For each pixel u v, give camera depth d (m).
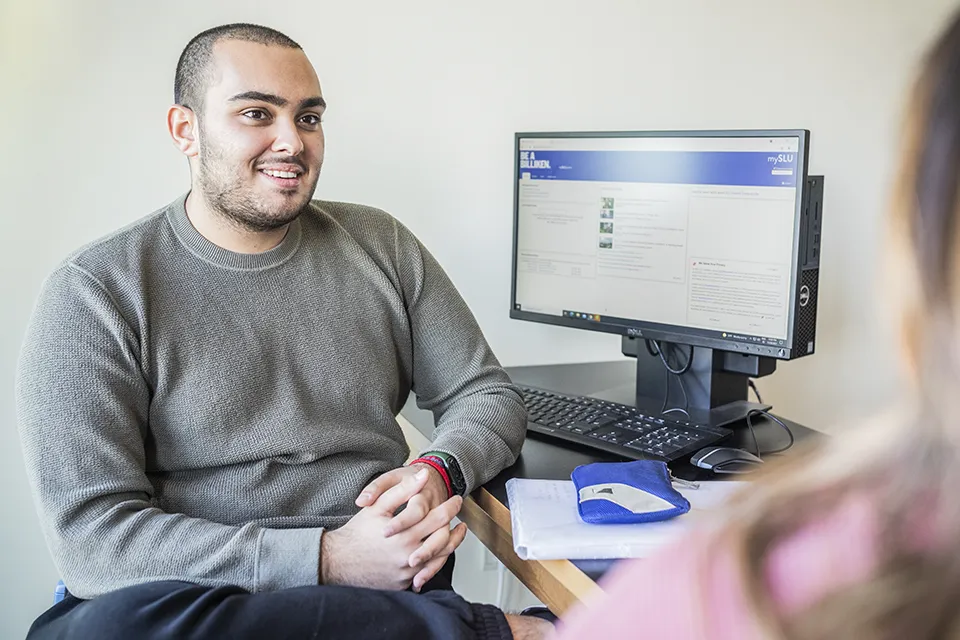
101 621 1.13
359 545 1.28
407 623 1.16
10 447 1.89
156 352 1.40
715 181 1.66
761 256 1.62
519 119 2.14
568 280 1.90
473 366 1.68
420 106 2.06
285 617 1.14
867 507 0.37
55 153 1.84
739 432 1.68
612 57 2.18
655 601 0.40
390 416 1.60
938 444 0.35
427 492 1.36
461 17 2.06
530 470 1.51
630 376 2.08
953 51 0.34
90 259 1.40
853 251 2.49
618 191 1.79
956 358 0.34
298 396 1.49
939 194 0.34
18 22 1.78
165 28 1.87
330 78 1.99
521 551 1.18
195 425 1.42
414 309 1.68
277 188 1.44
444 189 2.12
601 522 1.23
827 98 2.38
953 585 0.33
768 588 0.37
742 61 2.29
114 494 1.31
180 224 1.46
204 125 1.44
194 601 1.15
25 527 1.92
